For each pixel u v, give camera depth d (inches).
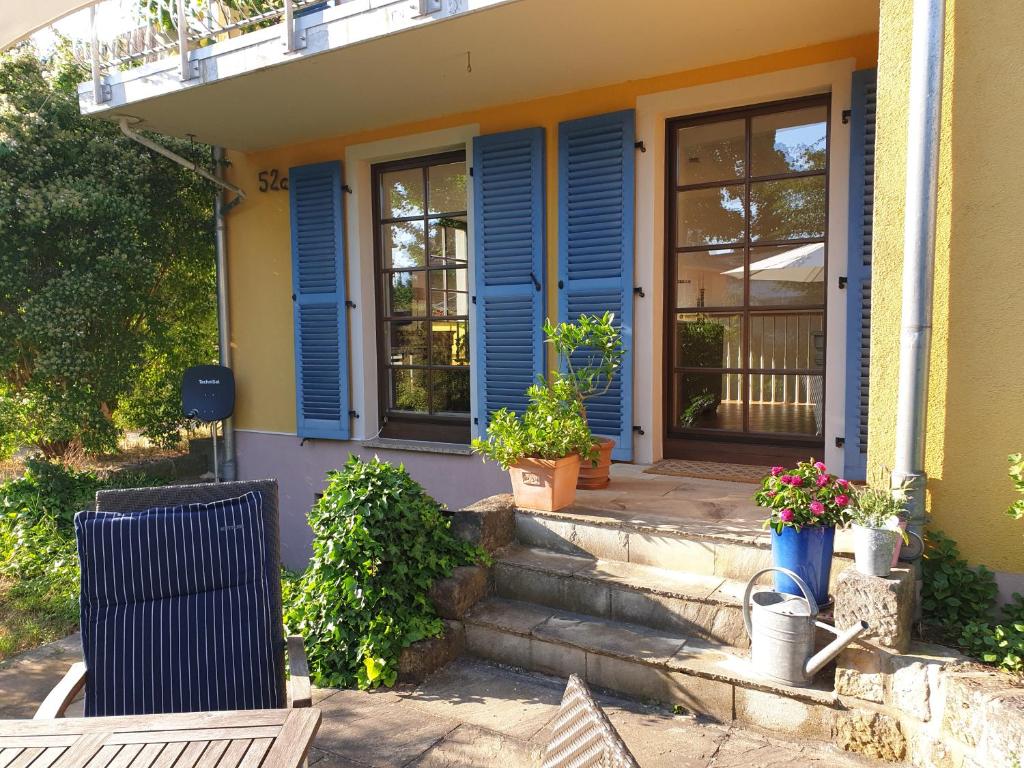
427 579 123.7
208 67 173.8
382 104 191.6
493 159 193.0
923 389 100.0
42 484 240.1
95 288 237.3
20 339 241.0
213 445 252.4
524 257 190.2
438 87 178.9
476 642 122.8
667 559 124.1
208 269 285.0
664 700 105.2
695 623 112.6
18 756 57.7
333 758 93.5
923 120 97.5
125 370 261.3
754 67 160.2
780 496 102.5
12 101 245.4
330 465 233.1
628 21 140.6
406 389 225.6
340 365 223.8
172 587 87.9
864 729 91.0
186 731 61.4
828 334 158.6
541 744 95.3
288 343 239.3
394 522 124.5
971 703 80.5
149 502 92.8
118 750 58.6
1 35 127.3
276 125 210.5
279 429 243.8
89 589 85.7
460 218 209.6
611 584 119.6
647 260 175.5
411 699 110.0
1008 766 74.5
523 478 138.9
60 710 73.0
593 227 179.8
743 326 173.0
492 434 143.1
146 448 325.1
